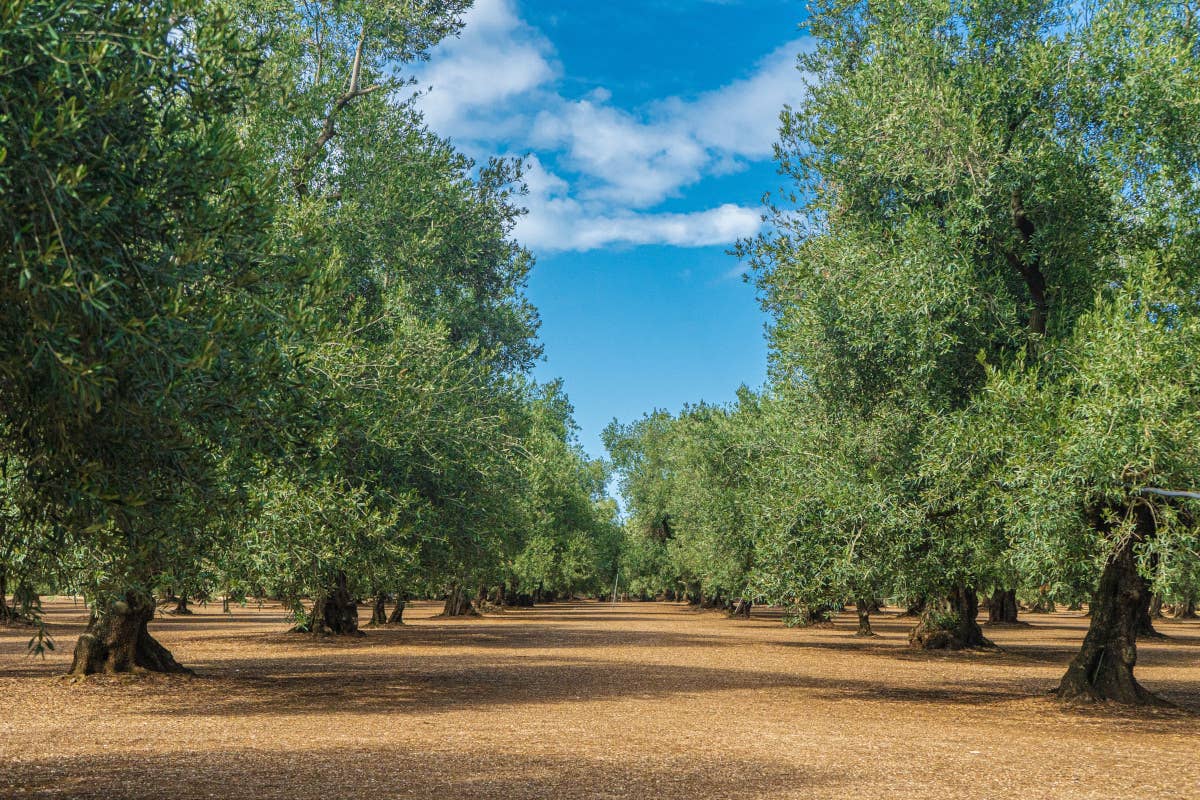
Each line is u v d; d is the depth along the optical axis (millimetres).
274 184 8812
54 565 8938
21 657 27094
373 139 27922
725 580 49031
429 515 23078
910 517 17859
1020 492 15094
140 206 7316
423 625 50250
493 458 25000
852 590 19469
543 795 9500
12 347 6672
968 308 17141
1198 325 14875
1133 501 14844
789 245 20875
